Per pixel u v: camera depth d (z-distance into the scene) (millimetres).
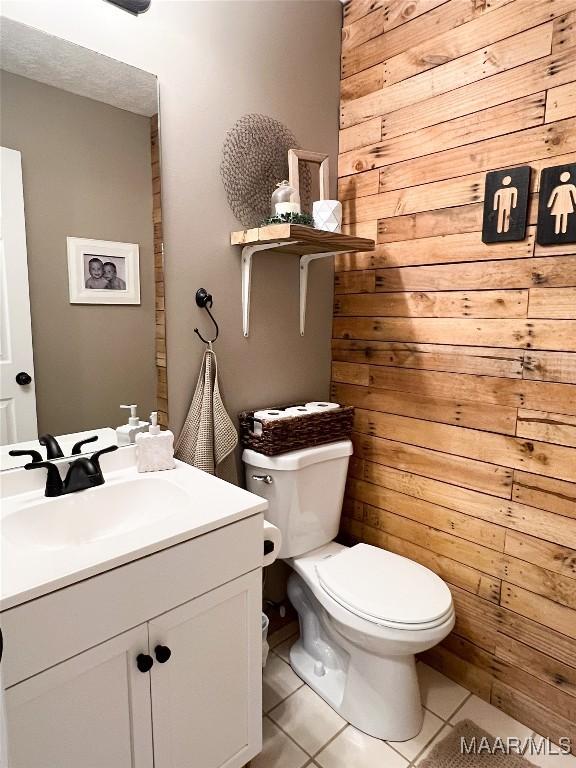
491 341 1557
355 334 1986
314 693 1685
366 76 1844
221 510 1149
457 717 1588
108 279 1362
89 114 1275
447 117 1607
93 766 966
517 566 1548
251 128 1651
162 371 1516
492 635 1626
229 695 1214
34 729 867
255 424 1686
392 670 1486
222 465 1658
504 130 1471
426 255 1709
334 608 1478
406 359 1808
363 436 1990
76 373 1329
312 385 2035
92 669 933
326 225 1648
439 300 1686
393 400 1866
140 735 1033
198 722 1151
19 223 1186
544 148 1391
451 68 1583
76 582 881
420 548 1819
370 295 1913
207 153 1544
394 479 1888
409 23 1685
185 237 1522
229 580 1160
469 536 1666
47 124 1206
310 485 1754
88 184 1293
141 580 980
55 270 1259
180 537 1030
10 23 1127
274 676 1759
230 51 1567
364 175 1890
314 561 1764
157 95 1396
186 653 1097
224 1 1534
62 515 1203
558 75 1347
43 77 1189
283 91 1739
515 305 1490
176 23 1427
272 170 1729
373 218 1875
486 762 1427
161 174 1437
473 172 1555
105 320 1370
